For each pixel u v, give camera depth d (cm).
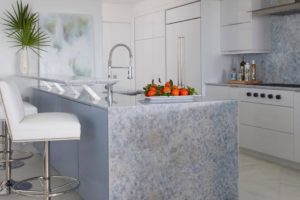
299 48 527
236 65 643
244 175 425
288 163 468
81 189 332
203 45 616
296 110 446
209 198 297
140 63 855
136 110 264
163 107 274
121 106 261
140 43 851
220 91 586
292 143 454
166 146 277
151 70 804
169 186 280
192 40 647
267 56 584
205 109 292
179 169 283
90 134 297
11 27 538
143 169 269
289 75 546
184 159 285
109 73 445
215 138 297
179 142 282
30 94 560
